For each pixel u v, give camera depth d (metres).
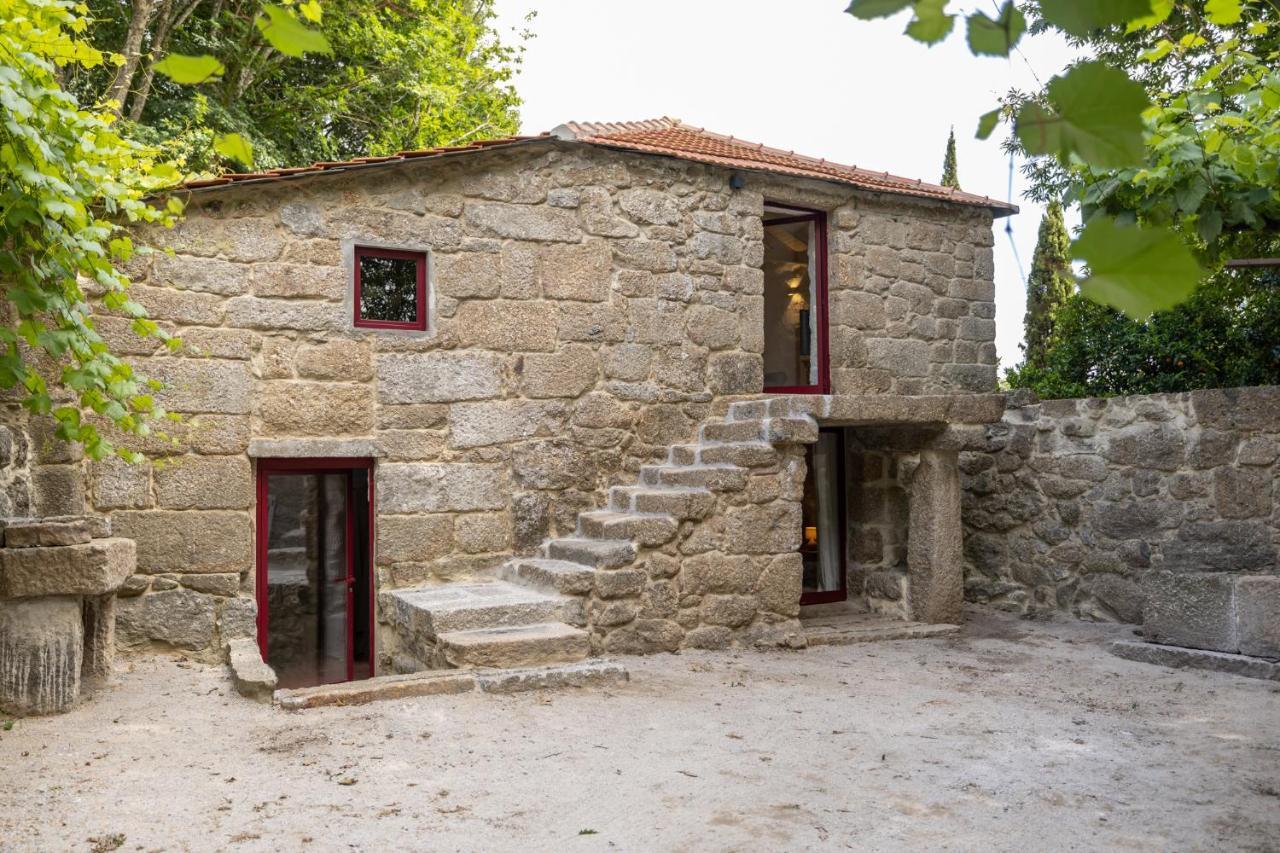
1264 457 7.52
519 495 7.95
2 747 4.65
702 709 5.71
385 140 15.80
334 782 4.31
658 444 8.52
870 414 8.09
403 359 7.57
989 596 9.56
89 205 6.16
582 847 3.64
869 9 1.02
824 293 9.38
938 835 3.80
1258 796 4.29
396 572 7.50
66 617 5.25
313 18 1.30
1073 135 0.95
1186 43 4.31
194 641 6.79
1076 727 5.42
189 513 6.84
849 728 5.35
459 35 16.78
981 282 10.04
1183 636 7.17
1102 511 8.65
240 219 7.08
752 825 3.88
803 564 9.70
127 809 3.93
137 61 11.58
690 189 8.72
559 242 8.16
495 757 4.71
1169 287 0.83
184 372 6.87
